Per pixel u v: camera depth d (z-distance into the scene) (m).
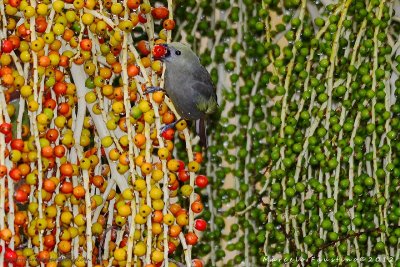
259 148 3.56
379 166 3.26
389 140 3.16
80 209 2.58
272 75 3.46
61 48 2.59
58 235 2.50
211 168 3.53
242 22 3.51
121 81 2.57
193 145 3.53
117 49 2.53
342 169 3.27
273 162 3.23
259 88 3.54
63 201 2.47
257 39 3.56
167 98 2.51
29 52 2.39
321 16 3.51
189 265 2.48
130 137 2.39
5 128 2.25
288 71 3.20
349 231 3.16
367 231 3.15
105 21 2.43
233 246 3.50
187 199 3.45
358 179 3.22
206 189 3.54
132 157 2.41
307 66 3.19
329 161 3.12
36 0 2.44
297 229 3.25
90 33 2.53
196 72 2.59
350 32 3.30
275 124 3.19
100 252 2.58
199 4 3.48
